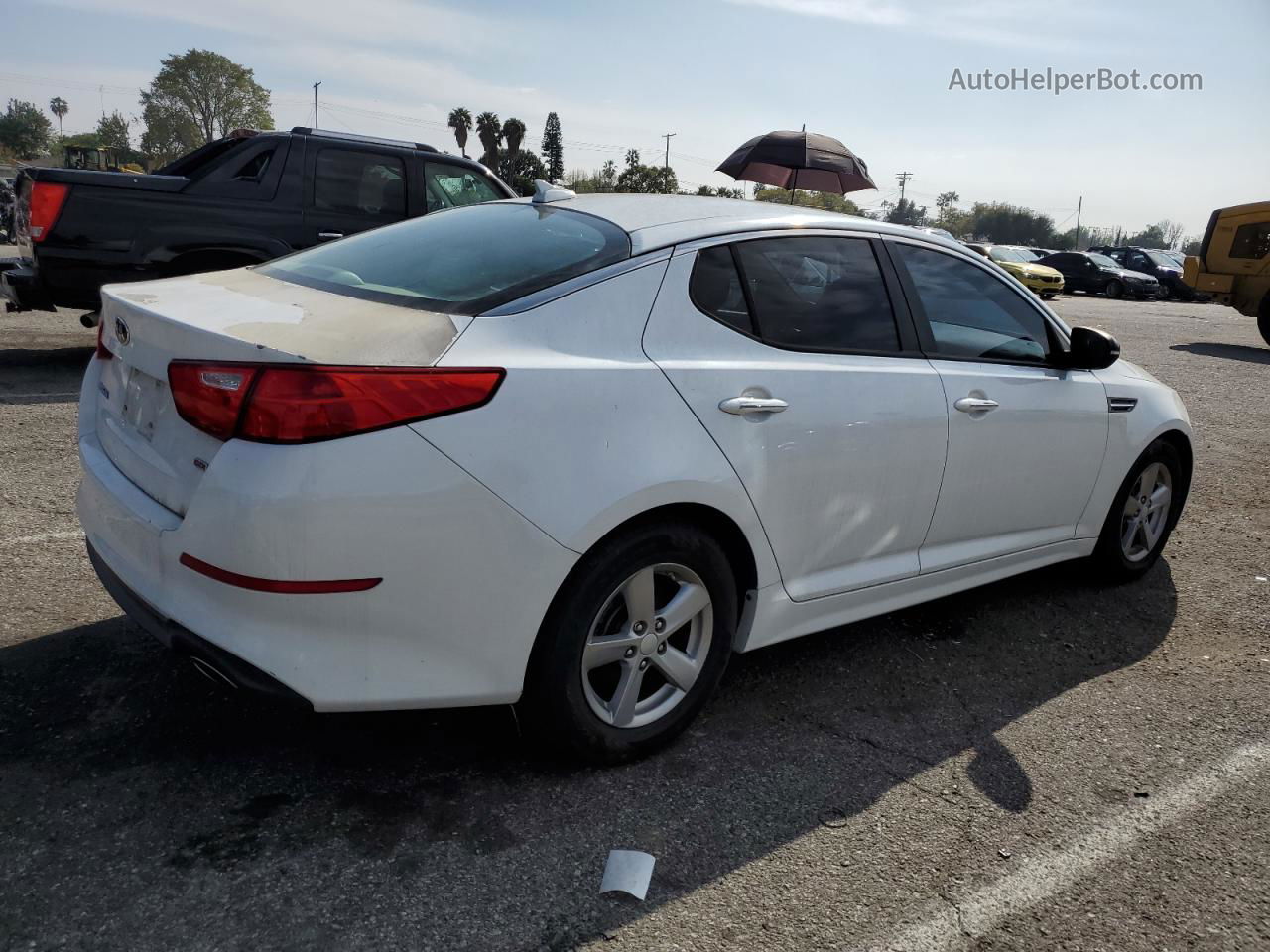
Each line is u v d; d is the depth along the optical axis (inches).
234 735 109.3
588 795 103.9
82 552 155.6
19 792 96.1
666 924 86.3
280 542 84.1
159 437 97.5
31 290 268.2
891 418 124.6
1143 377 175.9
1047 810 108.5
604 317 103.0
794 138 496.7
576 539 95.4
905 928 88.3
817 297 123.6
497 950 81.9
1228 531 216.7
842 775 112.3
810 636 149.9
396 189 306.5
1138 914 92.5
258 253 286.8
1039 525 155.8
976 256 147.8
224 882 86.7
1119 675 143.9
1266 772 118.8
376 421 85.5
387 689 91.0
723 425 107.2
